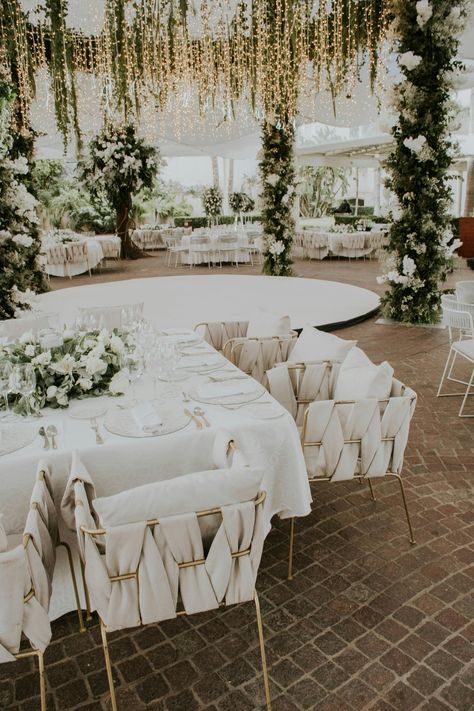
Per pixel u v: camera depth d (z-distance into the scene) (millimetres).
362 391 2988
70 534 2441
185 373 3432
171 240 15297
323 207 24625
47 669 2232
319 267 14141
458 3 6949
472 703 2027
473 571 2758
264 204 12086
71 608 2480
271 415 2752
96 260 13828
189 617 2512
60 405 2971
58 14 6898
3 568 1621
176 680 2164
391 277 7809
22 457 2371
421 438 4258
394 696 2064
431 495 3469
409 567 2801
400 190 7688
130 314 4188
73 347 3248
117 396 3127
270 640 2355
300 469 2760
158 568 1867
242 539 1954
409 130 7324
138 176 14883
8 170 6637
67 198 19625
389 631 2383
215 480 1903
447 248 7754
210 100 8914
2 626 1681
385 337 7199
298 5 7078
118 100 8031
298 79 8078
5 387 2795
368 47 7594
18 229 6875
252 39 7504
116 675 2197
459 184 18562
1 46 6824
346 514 3295
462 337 7031
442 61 7164
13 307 6891
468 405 4879
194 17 7227
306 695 2078
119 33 7246
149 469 2545
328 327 7566
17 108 7871
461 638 2334
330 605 2551
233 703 2055
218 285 11086
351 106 11086
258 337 4086
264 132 11594
